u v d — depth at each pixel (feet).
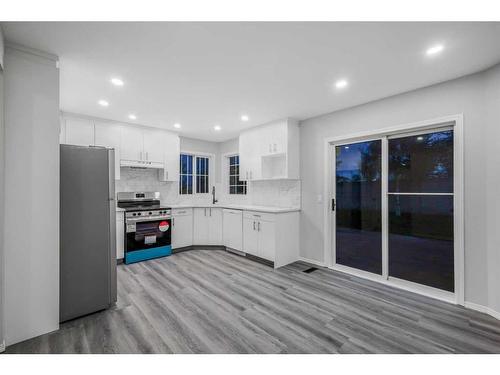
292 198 14.19
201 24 5.74
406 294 9.32
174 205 16.15
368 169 11.47
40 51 6.72
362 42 6.43
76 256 7.57
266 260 12.89
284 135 13.33
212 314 7.78
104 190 8.20
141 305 8.38
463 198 8.27
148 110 11.93
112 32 6.01
